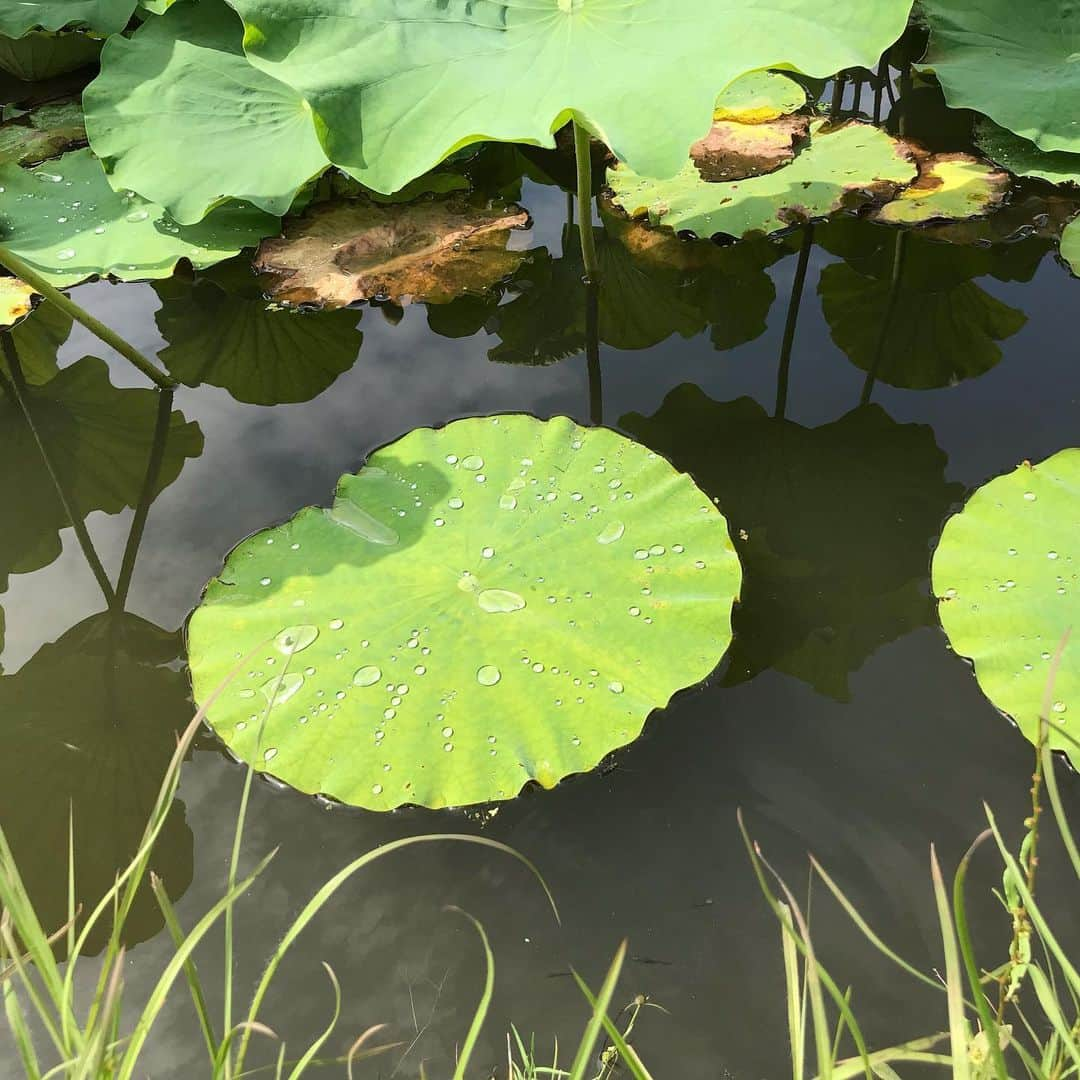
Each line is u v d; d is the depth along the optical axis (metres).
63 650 0.94
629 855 0.82
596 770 0.85
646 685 0.85
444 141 0.99
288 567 0.93
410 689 0.86
